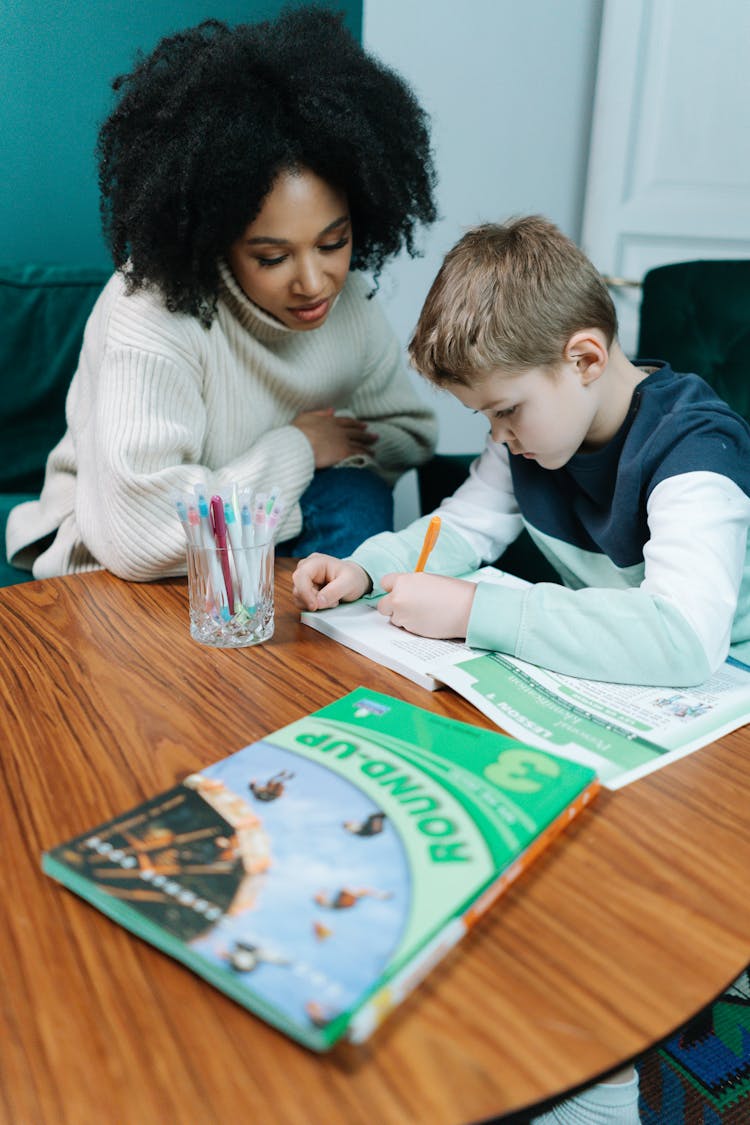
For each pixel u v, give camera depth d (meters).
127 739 0.59
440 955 0.39
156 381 0.99
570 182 2.21
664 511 0.76
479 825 0.46
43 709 0.63
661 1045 0.35
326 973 0.36
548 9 1.99
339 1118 0.32
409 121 1.06
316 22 1.04
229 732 0.60
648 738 0.59
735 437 0.80
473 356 0.77
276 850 0.44
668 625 0.68
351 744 0.55
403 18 1.83
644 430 0.83
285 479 1.10
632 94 2.00
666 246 2.13
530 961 0.39
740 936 0.41
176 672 0.69
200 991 0.38
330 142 0.93
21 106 1.50
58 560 1.10
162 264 0.98
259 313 1.06
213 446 1.13
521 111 2.06
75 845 0.44
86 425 1.11
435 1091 0.33
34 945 0.40
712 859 0.47
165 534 0.92
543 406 0.80
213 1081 0.33
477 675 0.67
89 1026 0.36
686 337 1.67
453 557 0.95
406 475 2.28
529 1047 0.35
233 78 0.91
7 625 0.80
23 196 1.55
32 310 1.46
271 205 0.93
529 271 0.78
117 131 1.00
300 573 0.82
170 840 0.45
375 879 0.42
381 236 1.13
